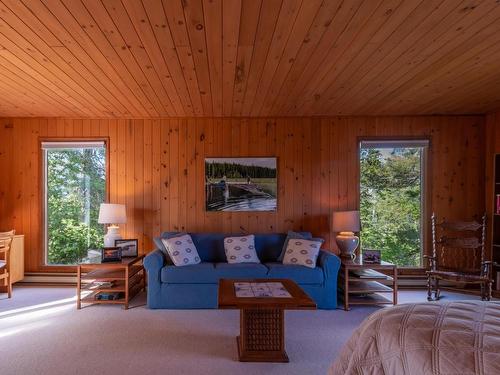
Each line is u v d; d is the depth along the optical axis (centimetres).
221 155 447
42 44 235
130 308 353
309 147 448
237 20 204
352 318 326
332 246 444
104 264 354
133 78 303
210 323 309
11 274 400
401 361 110
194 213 445
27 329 293
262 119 448
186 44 236
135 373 218
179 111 419
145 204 445
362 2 185
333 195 446
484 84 323
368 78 306
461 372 94
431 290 406
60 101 374
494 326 107
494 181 395
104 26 211
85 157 454
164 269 352
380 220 452
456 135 442
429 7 191
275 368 227
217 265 369
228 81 312
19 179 446
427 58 262
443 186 441
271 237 417
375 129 446
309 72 290
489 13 197
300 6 189
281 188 446
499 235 393
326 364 233
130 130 446
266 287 258
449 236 437
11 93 344
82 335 280
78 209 455
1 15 197
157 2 185
